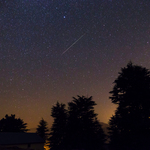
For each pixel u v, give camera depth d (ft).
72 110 115.44
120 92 73.10
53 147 113.09
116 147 64.28
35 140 101.09
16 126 165.89
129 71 71.31
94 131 104.53
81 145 98.99
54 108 133.69
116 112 70.64
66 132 112.16
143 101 64.85
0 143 82.02
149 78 67.72
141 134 60.80
